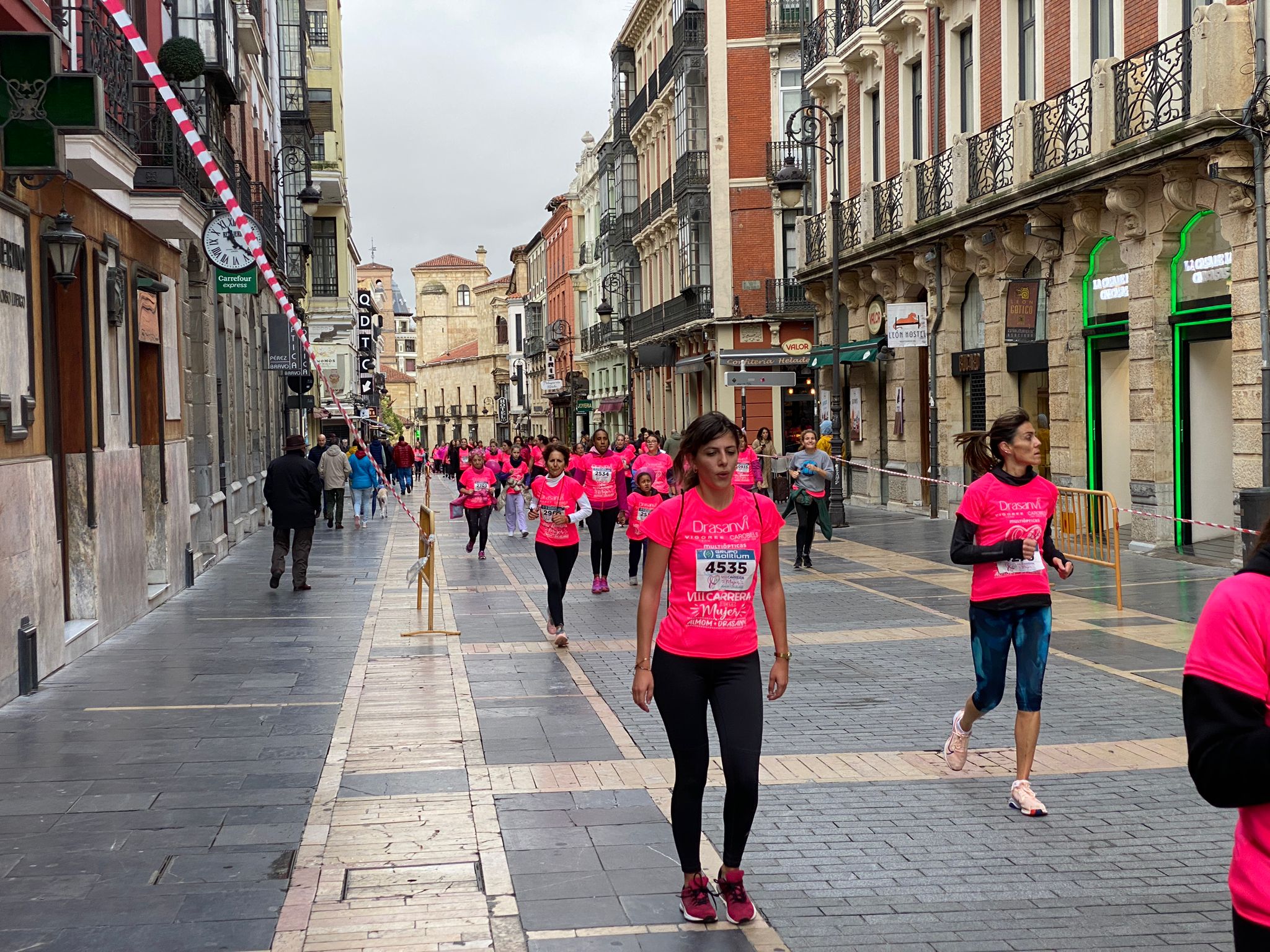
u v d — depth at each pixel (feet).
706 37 140.05
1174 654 34.53
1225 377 56.65
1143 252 57.93
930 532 73.87
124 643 39.60
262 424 98.53
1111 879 17.76
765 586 16.96
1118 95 57.57
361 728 27.48
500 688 31.91
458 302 460.55
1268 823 8.54
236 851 19.26
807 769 23.79
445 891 17.46
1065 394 66.13
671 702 16.44
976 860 18.63
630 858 18.79
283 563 54.54
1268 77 47.73
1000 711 28.40
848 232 96.17
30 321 33.86
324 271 159.74
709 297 141.08
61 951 15.51
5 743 26.30
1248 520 39.83
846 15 98.58
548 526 38.93
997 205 68.74
